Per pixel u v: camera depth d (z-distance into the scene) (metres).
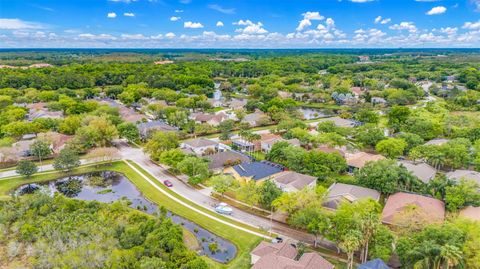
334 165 86.12
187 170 85.88
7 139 103.62
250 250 58.78
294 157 89.94
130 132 119.12
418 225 57.22
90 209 67.94
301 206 63.22
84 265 51.16
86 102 160.88
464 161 88.56
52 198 71.00
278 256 50.12
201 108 173.88
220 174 85.38
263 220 69.88
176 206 75.75
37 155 102.94
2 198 77.12
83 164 100.19
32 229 60.16
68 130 120.06
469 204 68.31
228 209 72.44
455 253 43.75
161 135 105.81
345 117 148.00
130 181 90.44
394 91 193.50
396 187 77.00
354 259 55.53
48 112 143.00
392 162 82.00
